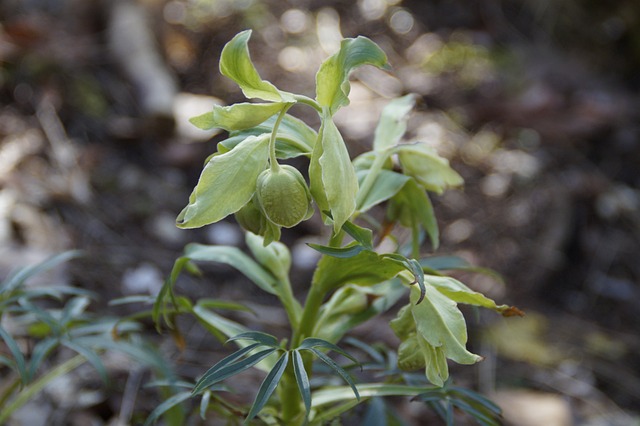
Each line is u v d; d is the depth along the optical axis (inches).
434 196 46.8
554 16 63.4
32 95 47.4
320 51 58.7
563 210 46.0
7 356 32.2
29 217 39.7
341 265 23.7
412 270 22.3
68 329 27.0
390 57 60.1
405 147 24.8
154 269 39.2
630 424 34.9
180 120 49.5
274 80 54.5
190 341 35.4
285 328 37.2
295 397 25.2
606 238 45.3
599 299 42.1
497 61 59.9
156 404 32.0
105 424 31.7
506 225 45.1
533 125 52.8
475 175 49.0
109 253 39.5
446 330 22.6
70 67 49.9
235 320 37.2
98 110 48.3
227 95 52.9
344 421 31.0
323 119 21.8
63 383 32.2
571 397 36.2
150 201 43.8
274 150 22.1
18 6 54.6
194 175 46.8
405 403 34.1
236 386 33.5
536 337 39.1
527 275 42.4
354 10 64.1
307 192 22.1
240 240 42.9
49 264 26.6
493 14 64.1
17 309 26.0
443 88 57.0
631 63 61.3
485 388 36.1
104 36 53.1
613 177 49.5
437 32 62.9
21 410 31.0
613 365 38.2
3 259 36.7
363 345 26.8
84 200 42.3
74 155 44.6
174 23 58.9
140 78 50.3
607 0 63.4
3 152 43.1
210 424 30.8
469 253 43.3
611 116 53.6
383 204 45.9
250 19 60.4
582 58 61.3
